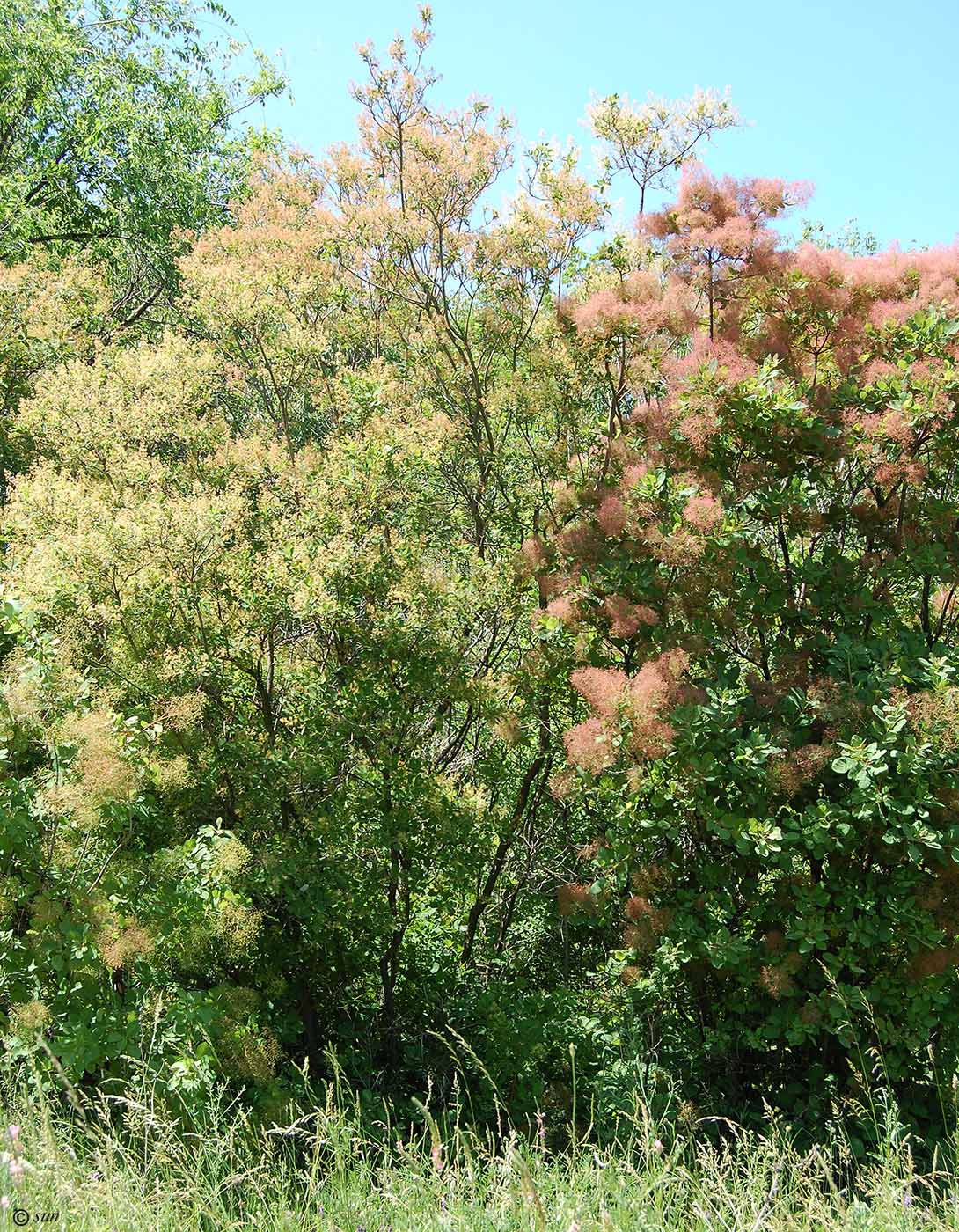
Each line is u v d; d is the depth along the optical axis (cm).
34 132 1681
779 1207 313
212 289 820
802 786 571
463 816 686
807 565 602
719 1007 598
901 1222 318
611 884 623
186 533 629
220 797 651
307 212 883
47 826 462
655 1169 340
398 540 716
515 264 812
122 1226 279
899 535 619
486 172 796
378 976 739
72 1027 435
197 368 788
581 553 646
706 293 657
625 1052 643
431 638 680
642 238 681
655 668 570
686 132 724
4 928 465
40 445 885
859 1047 521
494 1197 306
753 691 596
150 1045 451
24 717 447
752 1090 609
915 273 627
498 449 834
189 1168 336
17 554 696
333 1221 305
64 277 1188
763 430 586
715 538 583
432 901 777
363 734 675
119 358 825
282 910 666
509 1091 641
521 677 740
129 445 805
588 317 659
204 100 1823
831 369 621
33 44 1522
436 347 831
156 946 494
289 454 777
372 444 686
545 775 783
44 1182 283
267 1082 498
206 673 641
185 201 1684
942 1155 464
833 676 576
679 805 573
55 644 522
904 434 570
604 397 800
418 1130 603
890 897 536
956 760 515
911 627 658
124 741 488
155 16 1744
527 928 839
